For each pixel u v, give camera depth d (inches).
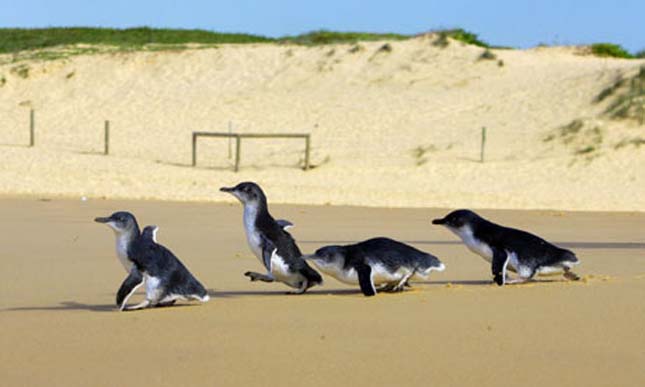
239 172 1283.2
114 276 460.1
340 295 402.0
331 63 1861.5
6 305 379.6
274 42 2170.3
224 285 437.1
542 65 1819.6
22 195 1008.2
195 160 1333.7
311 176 1254.3
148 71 1900.8
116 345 305.3
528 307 372.8
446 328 333.4
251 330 328.2
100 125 1615.4
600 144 1384.1
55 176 1194.6
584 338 320.5
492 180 1233.4
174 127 1587.1
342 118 1590.8
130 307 362.6
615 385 268.1
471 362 288.5
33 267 486.9
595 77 1659.7
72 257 525.3
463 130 1498.5
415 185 1200.8
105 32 2379.4
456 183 1216.2
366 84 1759.4
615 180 1242.6
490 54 1850.4
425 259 407.2
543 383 268.8
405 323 340.8
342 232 706.2
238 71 1875.0
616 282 436.5
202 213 831.7
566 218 889.5
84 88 1827.0
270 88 1776.6
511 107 1584.6
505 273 424.5
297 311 362.3
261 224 395.9
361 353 297.6
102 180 1175.0
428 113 1590.8
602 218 893.2
